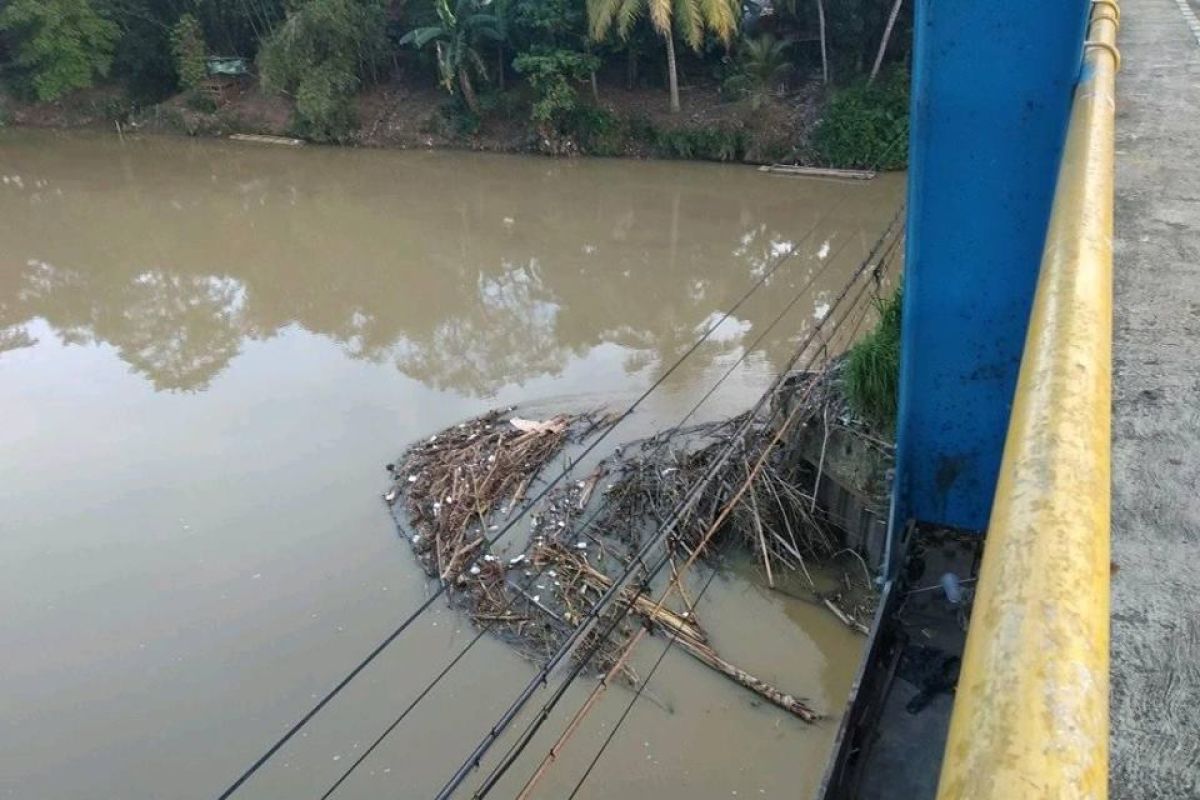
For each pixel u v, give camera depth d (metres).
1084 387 0.98
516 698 5.86
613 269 14.01
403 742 5.64
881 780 2.32
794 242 14.59
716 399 9.34
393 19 23.38
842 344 10.41
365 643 6.43
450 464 8.39
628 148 20.41
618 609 6.36
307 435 9.37
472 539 7.34
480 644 6.30
